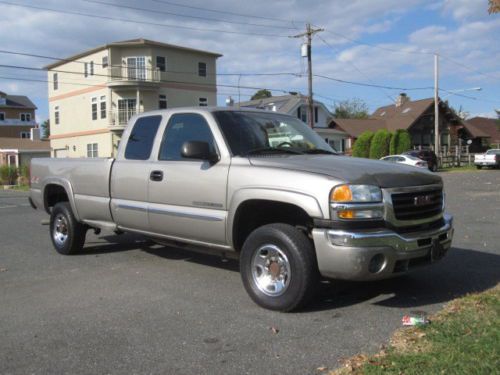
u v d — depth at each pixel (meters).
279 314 4.77
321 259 4.49
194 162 5.57
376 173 4.69
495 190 18.94
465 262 6.68
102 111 42.16
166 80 41.75
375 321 4.49
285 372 3.54
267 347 3.99
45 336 4.37
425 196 4.83
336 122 53.03
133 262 7.14
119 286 5.89
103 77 41.47
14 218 13.27
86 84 43.69
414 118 51.62
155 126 6.25
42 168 8.05
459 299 4.93
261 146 5.51
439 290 5.40
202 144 5.28
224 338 4.21
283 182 4.72
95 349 4.06
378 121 54.41
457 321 4.23
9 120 76.25
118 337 4.30
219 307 5.02
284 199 4.68
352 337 4.13
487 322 4.14
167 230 5.91
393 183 4.64
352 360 3.63
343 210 4.38
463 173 34.28
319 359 3.73
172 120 6.06
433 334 3.96
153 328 4.49
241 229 5.29
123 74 40.78
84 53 42.91
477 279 5.81
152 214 6.01
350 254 4.34
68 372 3.66
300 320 4.58
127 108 41.31
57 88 47.78
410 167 5.19
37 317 4.86
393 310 4.79
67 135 46.81
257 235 4.91
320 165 4.83
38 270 6.81
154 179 5.97
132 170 6.29
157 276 6.31
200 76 43.94
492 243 8.01
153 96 41.34
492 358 3.42
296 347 3.97
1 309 5.14
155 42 40.50
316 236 4.48
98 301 5.33
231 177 5.14
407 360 3.49
